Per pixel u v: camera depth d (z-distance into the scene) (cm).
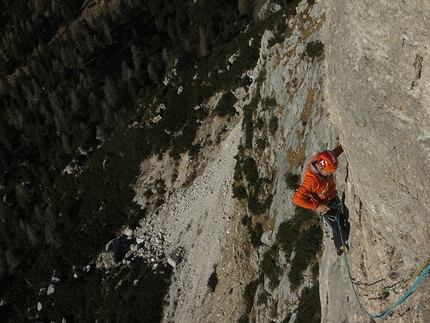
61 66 8675
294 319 2098
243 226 3136
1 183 7700
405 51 645
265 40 3628
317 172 840
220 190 4056
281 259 2395
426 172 659
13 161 7950
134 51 7794
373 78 711
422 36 613
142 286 4062
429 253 697
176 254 4038
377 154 745
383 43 680
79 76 8456
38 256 6172
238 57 5109
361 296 873
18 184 7556
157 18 8694
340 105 801
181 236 4203
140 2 9138
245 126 3559
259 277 2592
